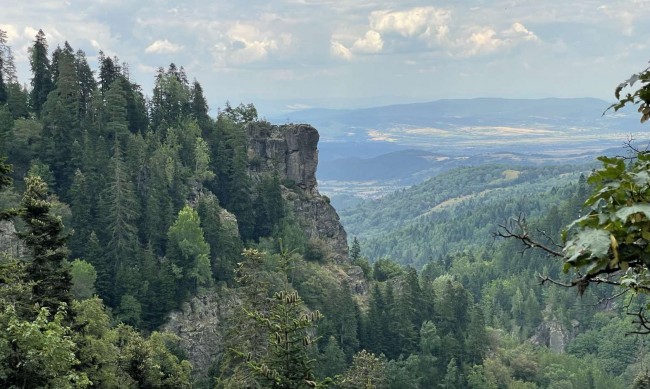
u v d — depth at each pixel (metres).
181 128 157.25
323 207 166.88
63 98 145.38
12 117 136.25
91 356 39.03
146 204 129.25
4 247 89.19
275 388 28.64
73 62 147.62
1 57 152.75
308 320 30.55
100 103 147.25
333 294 127.06
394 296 143.12
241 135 158.50
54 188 130.12
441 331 140.38
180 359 94.56
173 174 138.00
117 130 143.75
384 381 76.81
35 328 23.44
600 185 6.46
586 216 6.16
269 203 150.38
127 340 53.88
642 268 6.48
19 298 35.22
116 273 107.62
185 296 110.75
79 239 109.44
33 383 23.77
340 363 106.19
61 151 132.62
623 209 5.81
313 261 149.25
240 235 144.88
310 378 29.42
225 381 42.97
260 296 47.09
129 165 133.50
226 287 120.56
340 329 121.81
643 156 6.70
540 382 147.50
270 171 164.62
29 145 131.38
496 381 132.12
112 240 114.31
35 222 36.62
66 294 37.72
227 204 152.50
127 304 99.69
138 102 161.00
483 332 139.62
